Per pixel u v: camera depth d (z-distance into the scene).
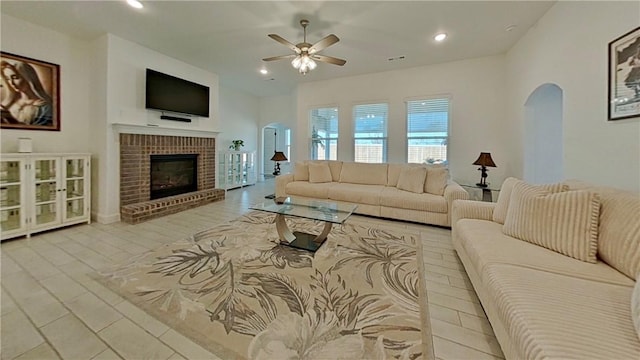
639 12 1.92
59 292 1.92
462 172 4.89
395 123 5.39
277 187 4.90
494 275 1.41
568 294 1.19
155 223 3.69
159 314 1.68
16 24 3.15
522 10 3.08
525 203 1.86
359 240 3.08
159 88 4.15
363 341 1.47
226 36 3.71
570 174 2.69
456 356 1.37
